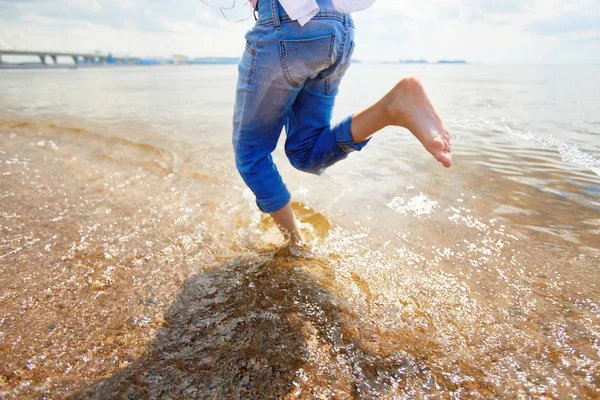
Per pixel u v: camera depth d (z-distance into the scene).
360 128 1.51
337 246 1.67
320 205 2.06
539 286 1.33
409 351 1.08
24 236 1.73
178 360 1.07
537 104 4.48
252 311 1.26
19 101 5.95
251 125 1.50
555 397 0.92
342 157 1.66
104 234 1.78
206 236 1.78
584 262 1.45
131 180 2.47
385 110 1.43
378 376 1.00
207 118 4.36
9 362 1.05
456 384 0.97
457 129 3.39
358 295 1.34
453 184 2.21
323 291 1.36
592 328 1.14
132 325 1.21
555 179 2.22
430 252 1.58
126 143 3.30
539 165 2.44
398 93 1.39
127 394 0.96
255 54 1.38
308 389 0.97
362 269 1.49
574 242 1.58
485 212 1.87
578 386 0.95
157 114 4.66
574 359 1.03
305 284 1.40
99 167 2.73
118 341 1.14
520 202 1.96
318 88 1.56
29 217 1.92
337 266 1.52
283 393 0.96
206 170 2.63
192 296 1.35
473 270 1.45
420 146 3.03
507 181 2.22
